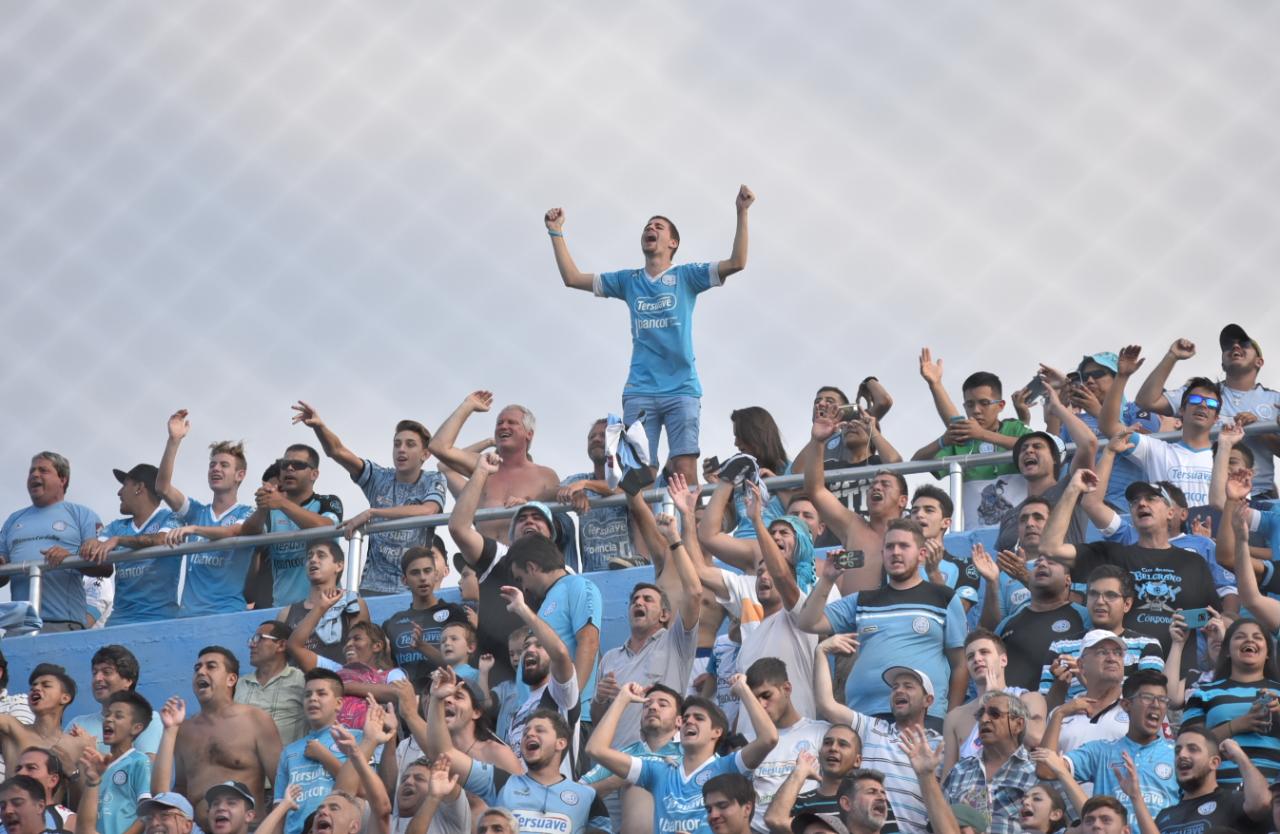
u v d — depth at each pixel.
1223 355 17.59
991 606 15.11
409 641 16.36
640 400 17.83
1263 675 13.73
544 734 13.80
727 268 17.81
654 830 13.55
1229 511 14.95
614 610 17.22
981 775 12.89
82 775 14.98
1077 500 15.78
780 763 13.62
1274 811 12.23
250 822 14.79
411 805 13.85
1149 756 13.27
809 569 15.68
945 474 17.41
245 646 17.97
